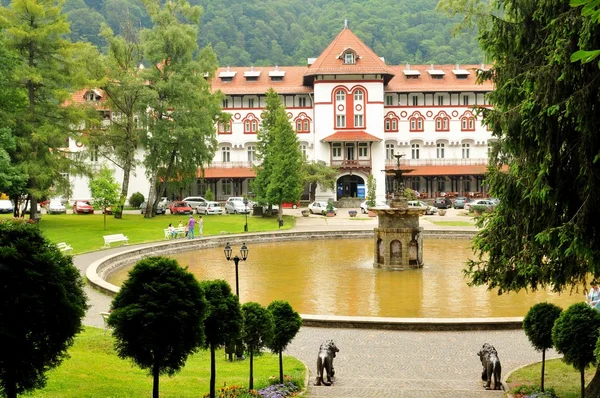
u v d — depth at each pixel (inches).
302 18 6077.8
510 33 496.7
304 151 2977.4
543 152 435.5
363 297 937.5
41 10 1652.3
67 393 399.9
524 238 509.7
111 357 561.6
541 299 910.4
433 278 1095.0
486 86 3016.7
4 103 1582.2
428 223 2022.6
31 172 1589.6
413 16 5816.9
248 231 1796.3
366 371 547.2
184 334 337.1
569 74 397.7
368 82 2906.0
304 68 3174.2
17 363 290.0
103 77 1952.5
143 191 2935.5
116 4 5147.6
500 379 491.2
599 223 412.2
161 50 2110.0
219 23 5438.0
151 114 2150.6
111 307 341.4
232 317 416.8
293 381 491.2
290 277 1119.6
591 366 545.3
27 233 297.3
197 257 1409.9
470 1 1083.3
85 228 1784.0
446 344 644.7
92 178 1776.6
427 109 3051.2
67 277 305.9
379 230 1213.1
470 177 3144.7
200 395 436.1
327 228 1892.2
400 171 1206.3
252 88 2994.6
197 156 2158.0
